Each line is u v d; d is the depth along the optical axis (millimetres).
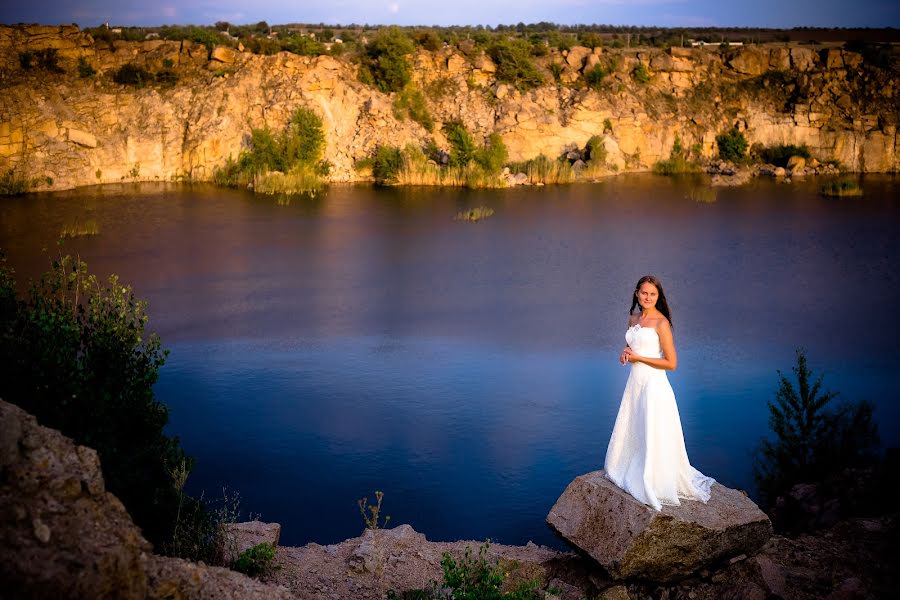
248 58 64188
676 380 21281
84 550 4695
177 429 17516
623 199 54781
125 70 61219
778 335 25594
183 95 61469
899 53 74375
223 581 5637
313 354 23266
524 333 25766
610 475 7629
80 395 7555
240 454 16312
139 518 7730
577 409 19125
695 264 36156
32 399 7344
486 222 46312
